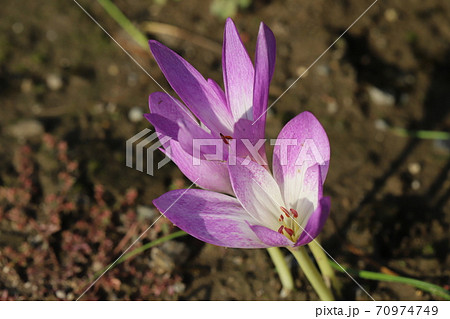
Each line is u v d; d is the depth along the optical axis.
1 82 0.64
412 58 0.63
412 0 0.69
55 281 0.49
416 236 0.50
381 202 0.52
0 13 0.71
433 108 0.59
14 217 0.53
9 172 0.56
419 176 0.54
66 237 0.52
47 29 0.69
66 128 0.59
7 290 0.49
